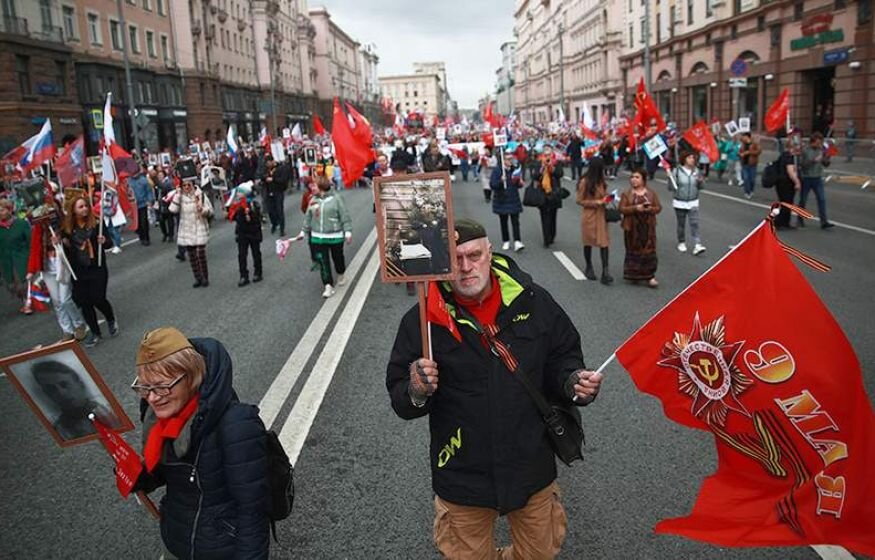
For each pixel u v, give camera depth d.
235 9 72.50
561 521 2.93
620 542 3.75
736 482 2.93
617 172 29.42
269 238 16.86
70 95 38.09
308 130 101.31
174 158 33.53
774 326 2.80
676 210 11.80
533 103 129.75
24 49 33.88
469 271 2.70
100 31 42.62
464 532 2.83
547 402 2.77
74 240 8.01
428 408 2.74
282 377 6.55
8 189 18.12
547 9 110.25
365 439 5.14
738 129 23.11
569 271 10.90
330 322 8.59
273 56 82.19
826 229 13.55
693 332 2.98
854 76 29.92
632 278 9.65
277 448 2.82
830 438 2.70
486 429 2.69
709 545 3.70
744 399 2.88
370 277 11.38
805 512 2.73
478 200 22.44
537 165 13.23
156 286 11.57
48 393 2.78
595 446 4.90
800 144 13.56
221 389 2.60
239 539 2.59
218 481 2.60
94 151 40.31
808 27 33.06
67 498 4.57
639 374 3.12
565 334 2.85
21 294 9.66
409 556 3.70
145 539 4.04
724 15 42.62
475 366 2.69
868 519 2.61
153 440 2.62
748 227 14.33
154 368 2.52
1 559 3.87
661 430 5.12
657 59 57.00
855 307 7.98
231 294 10.62
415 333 2.84
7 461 5.18
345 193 28.02
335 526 4.01
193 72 56.69
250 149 29.08
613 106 72.44
